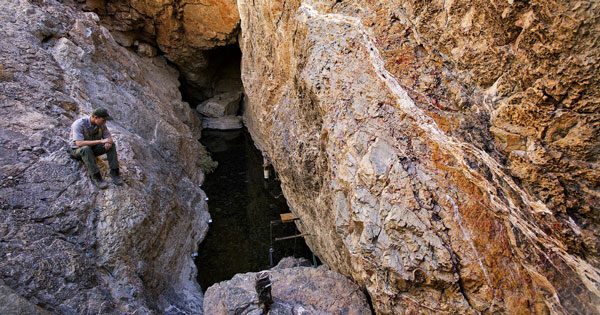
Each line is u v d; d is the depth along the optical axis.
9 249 4.82
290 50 7.93
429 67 4.86
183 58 14.17
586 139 3.30
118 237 5.82
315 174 7.07
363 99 5.48
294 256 7.98
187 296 6.71
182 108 12.87
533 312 3.85
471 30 4.16
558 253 3.70
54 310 4.67
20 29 7.91
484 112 4.18
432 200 4.48
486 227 4.18
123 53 11.06
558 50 3.24
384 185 4.83
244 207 9.60
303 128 7.36
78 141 5.85
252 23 9.91
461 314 4.22
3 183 5.45
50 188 5.72
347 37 6.00
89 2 12.70
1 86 6.61
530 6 3.43
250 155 12.33
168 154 9.18
